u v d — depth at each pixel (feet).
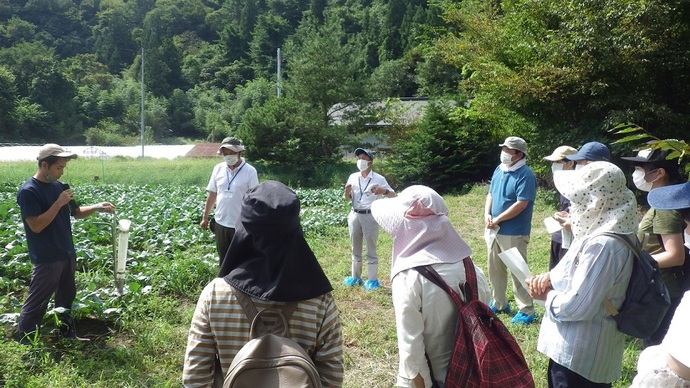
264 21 354.74
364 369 17.92
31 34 447.01
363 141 129.59
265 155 118.01
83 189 66.13
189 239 35.91
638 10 51.42
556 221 17.35
